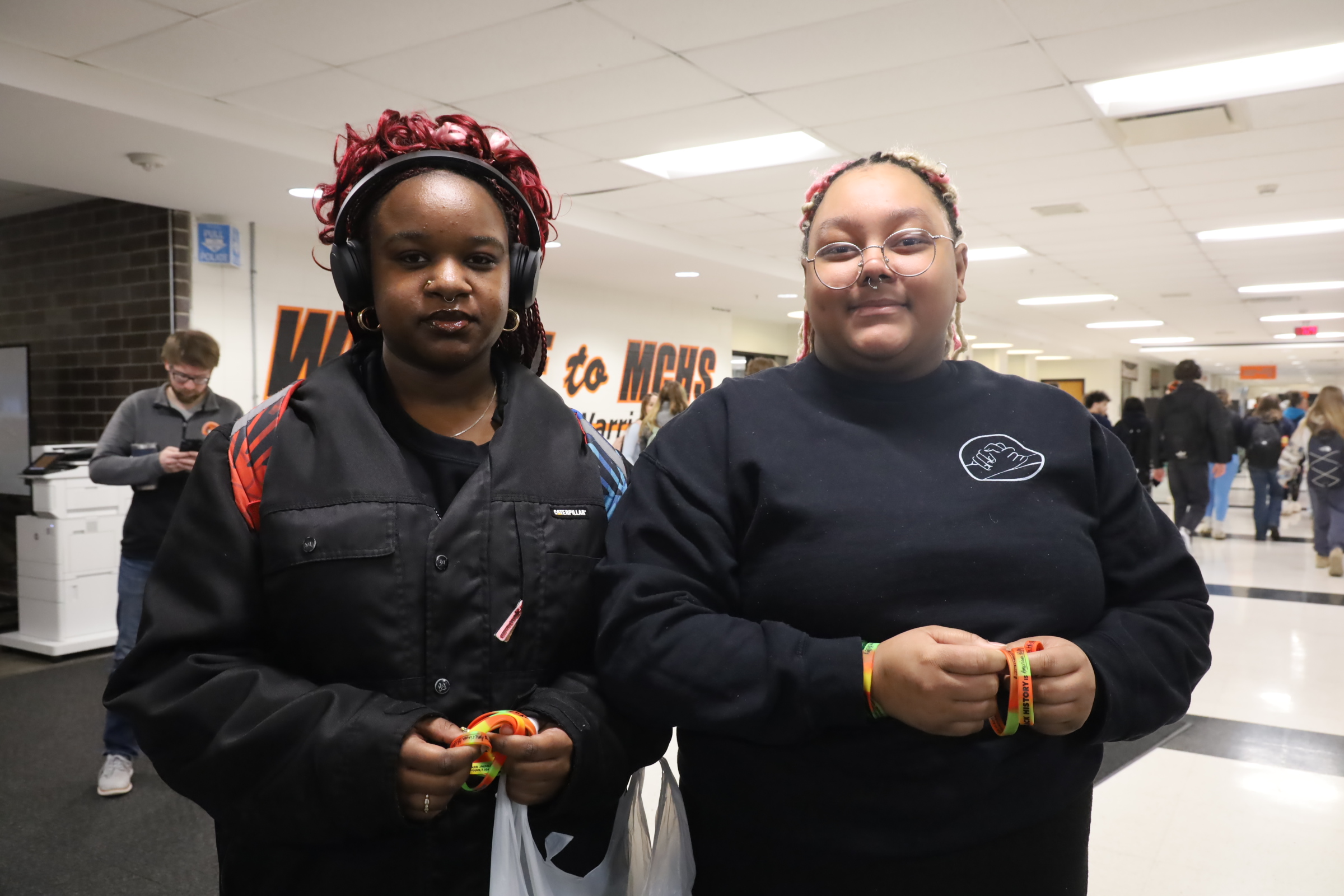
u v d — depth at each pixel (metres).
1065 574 0.93
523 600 0.95
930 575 0.91
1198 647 0.97
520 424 1.03
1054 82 3.87
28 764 3.14
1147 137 4.61
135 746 2.95
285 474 0.92
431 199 0.92
